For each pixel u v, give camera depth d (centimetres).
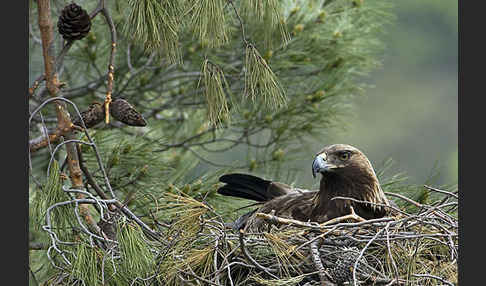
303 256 872
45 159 1162
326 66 1266
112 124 1239
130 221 874
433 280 845
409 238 859
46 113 1216
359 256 805
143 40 922
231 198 1138
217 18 895
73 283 840
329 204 1059
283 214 1075
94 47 1267
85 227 880
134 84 1297
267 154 1298
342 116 1321
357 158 1049
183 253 862
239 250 866
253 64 942
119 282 838
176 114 1411
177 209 910
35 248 890
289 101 1265
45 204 848
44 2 898
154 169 1066
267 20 971
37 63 1311
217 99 939
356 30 1280
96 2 1235
